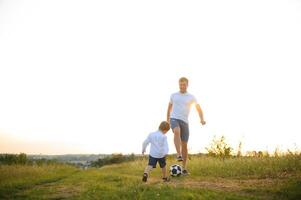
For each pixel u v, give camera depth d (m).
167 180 9.14
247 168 10.62
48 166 16.75
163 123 9.30
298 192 6.88
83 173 13.26
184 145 10.23
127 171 14.87
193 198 6.52
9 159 23.94
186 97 10.15
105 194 7.32
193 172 11.19
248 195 6.92
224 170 10.84
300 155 11.44
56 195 7.79
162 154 9.10
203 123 10.27
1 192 8.63
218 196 6.70
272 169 10.09
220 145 16.12
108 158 33.69
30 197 7.69
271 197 6.76
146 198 6.66
